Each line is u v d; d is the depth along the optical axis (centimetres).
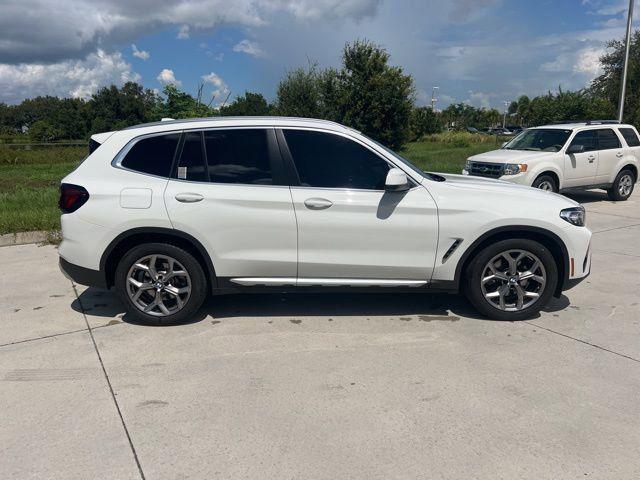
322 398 344
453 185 467
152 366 391
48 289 572
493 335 445
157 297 463
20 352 415
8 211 898
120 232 446
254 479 267
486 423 315
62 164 2608
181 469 275
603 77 3112
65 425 315
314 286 462
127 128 468
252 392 352
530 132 1205
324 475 270
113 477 269
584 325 468
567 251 468
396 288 468
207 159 454
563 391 352
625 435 303
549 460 281
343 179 454
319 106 2767
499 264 473
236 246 450
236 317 489
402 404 337
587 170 1127
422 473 271
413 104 2647
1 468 276
